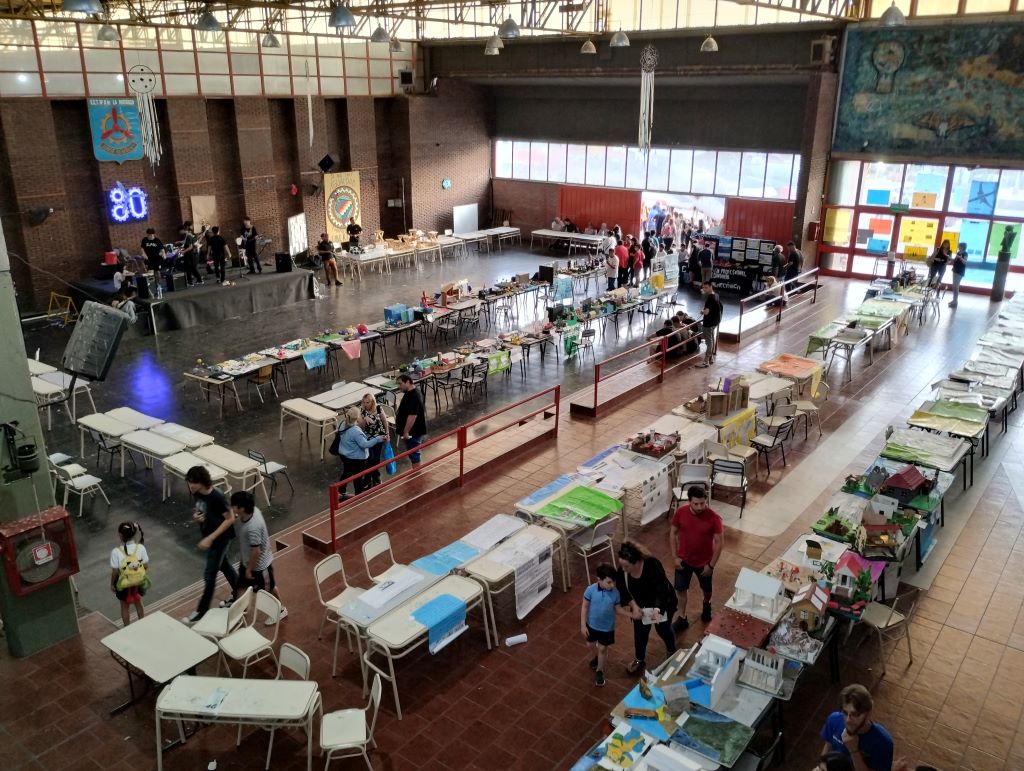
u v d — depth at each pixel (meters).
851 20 23.36
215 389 17.06
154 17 21.73
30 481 8.28
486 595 8.38
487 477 12.41
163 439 12.87
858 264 26.42
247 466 11.95
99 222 24.45
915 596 9.36
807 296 24.05
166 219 25.91
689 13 25.92
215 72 26.09
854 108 24.72
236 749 7.10
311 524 11.19
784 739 7.12
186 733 7.30
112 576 8.55
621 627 8.87
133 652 7.22
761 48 25.28
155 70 24.53
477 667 8.19
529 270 28.58
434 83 32.66
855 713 5.47
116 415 13.88
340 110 30.73
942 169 24.22
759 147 27.91
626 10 27.31
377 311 23.16
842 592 7.55
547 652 8.42
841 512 9.12
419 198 33.22
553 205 34.19
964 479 12.21
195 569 10.54
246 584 8.78
